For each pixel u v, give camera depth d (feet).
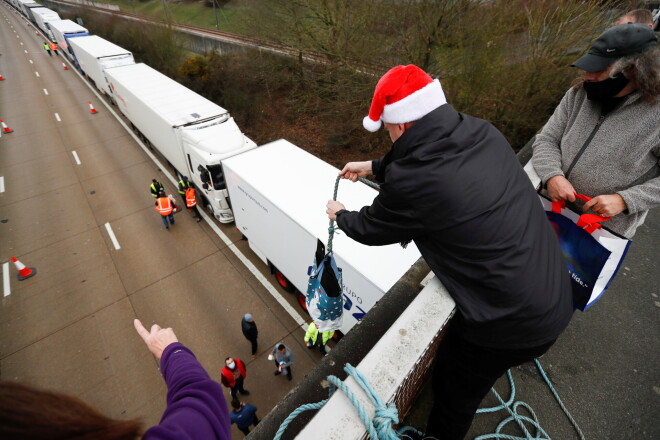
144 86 45.39
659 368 7.59
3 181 46.83
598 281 5.87
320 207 22.26
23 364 25.46
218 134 34.04
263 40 59.00
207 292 30.55
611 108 5.65
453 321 4.63
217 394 2.93
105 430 1.70
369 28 41.19
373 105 4.59
